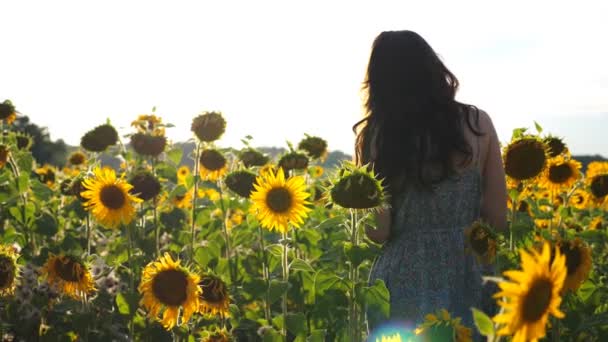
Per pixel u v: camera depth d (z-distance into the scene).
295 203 3.79
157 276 3.59
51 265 4.12
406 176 3.13
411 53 3.21
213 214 6.73
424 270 3.17
